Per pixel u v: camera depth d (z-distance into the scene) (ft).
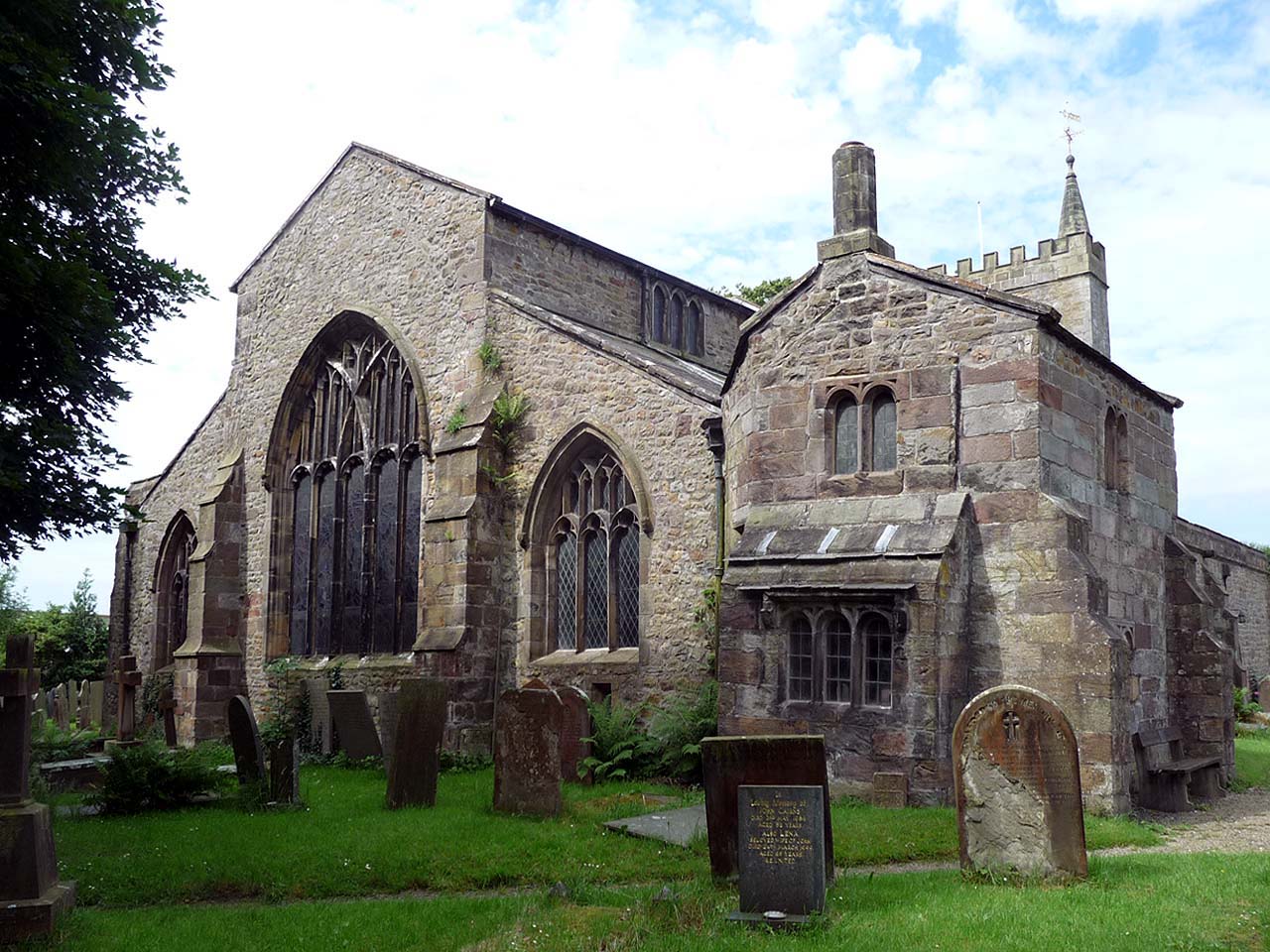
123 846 40.83
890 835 39.75
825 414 52.95
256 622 92.84
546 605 71.31
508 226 79.56
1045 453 47.75
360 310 86.48
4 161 42.60
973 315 49.75
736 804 33.58
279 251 97.19
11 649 31.01
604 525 69.36
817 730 48.29
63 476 48.01
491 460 72.90
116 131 45.29
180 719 92.68
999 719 32.99
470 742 68.90
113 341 47.73
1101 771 44.21
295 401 93.81
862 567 48.08
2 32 40.16
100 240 49.29
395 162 85.87
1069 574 45.88
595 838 40.70
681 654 62.85
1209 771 54.60
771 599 50.11
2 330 43.62
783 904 28.14
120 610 116.26
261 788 50.26
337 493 88.79
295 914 30.99
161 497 112.16
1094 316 134.51
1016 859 32.27
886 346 51.78
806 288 54.54
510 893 34.58
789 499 53.31
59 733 94.89
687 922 28.22
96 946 27.63
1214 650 58.65
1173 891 29.81
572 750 57.06
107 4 45.60
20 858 29.27
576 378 70.79
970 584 48.16
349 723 70.49
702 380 76.43
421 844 39.55
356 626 85.46
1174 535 62.23
